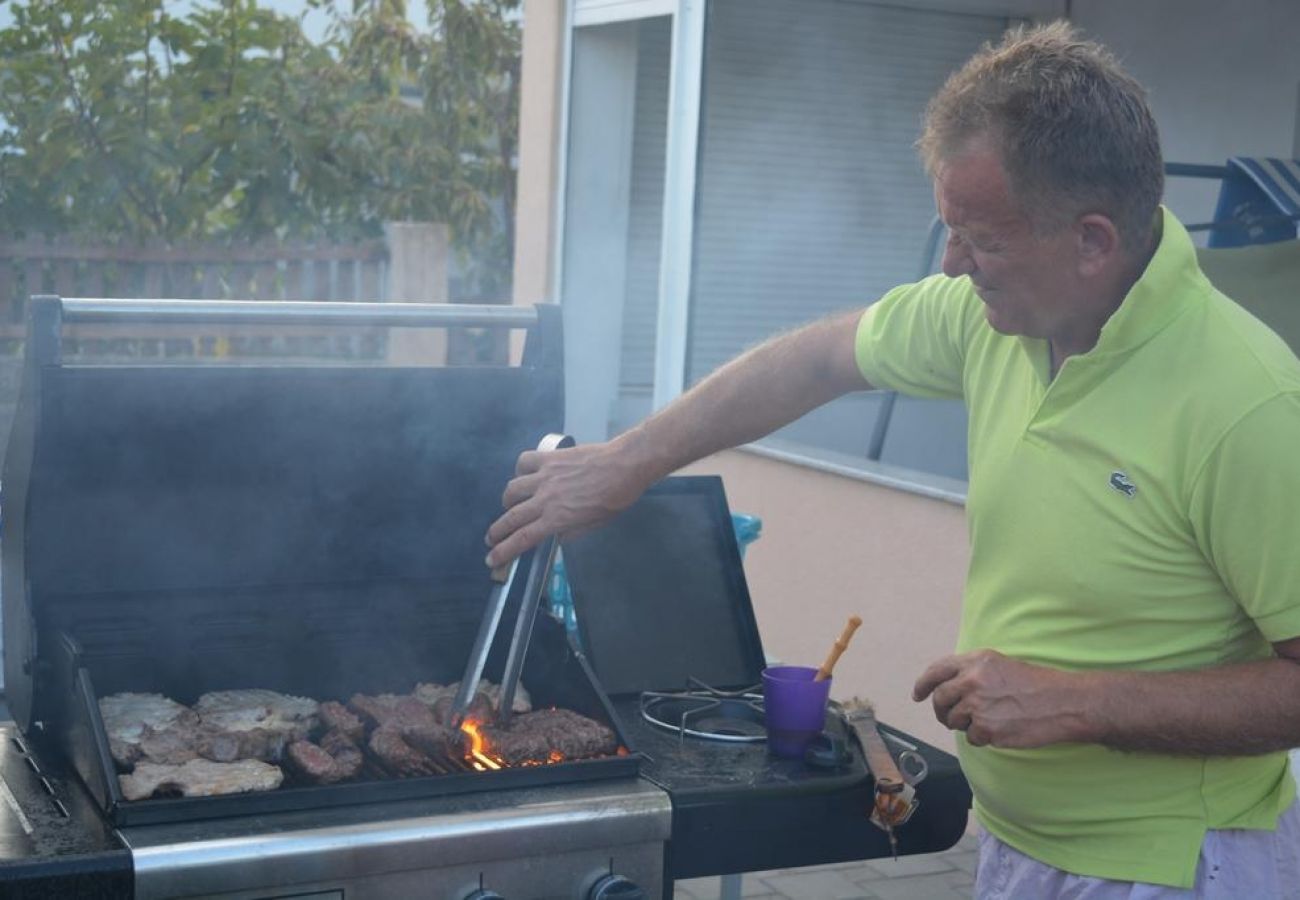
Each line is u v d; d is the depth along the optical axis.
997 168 1.58
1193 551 1.66
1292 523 1.57
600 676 2.39
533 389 2.29
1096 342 1.70
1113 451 1.67
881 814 2.01
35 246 7.49
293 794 1.82
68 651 1.97
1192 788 1.72
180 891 1.70
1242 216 4.34
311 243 8.58
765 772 2.07
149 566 2.14
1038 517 1.75
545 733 2.05
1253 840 1.74
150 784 1.82
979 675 1.67
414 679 2.34
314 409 2.17
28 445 2.04
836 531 4.69
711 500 2.59
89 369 2.02
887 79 6.36
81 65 8.30
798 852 2.04
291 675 2.27
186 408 2.09
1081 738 1.65
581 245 6.36
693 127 5.43
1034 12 6.51
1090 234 1.60
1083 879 1.78
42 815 1.81
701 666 2.49
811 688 2.10
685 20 5.42
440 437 2.26
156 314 2.07
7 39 8.18
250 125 8.53
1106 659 1.72
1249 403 1.58
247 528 2.19
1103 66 1.60
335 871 1.76
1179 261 1.64
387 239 8.00
